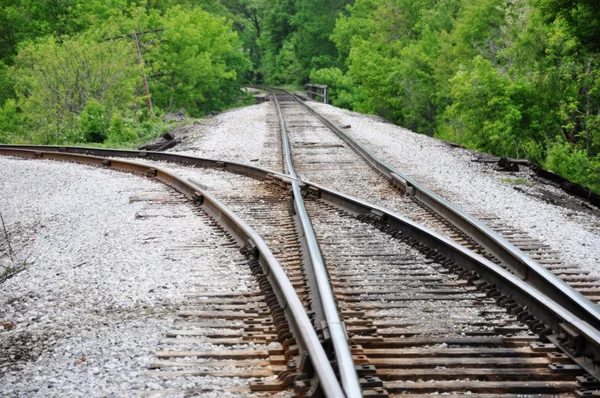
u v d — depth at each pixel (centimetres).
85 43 4181
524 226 1164
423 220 1195
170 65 5441
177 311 744
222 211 1203
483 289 790
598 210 1480
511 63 3344
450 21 5612
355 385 493
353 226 1150
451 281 835
